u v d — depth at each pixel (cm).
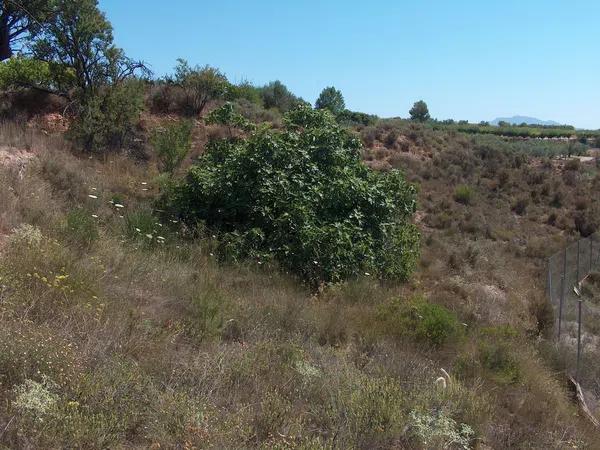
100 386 429
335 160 1228
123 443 396
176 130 1549
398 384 588
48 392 395
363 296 948
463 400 598
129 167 1465
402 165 2412
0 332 445
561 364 951
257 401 495
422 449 490
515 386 745
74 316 545
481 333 952
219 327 654
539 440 609
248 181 1127
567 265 1298
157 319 623
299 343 658
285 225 1055
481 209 2244
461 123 5859
